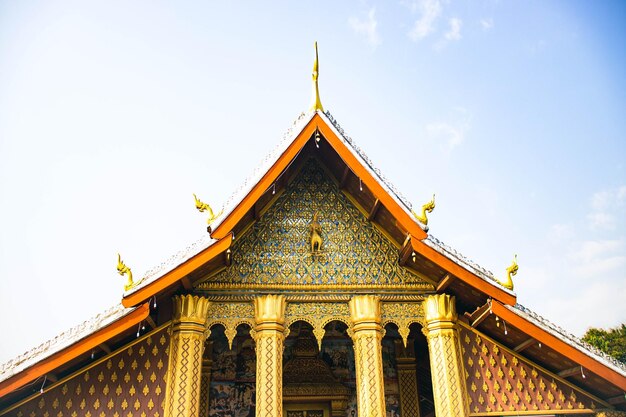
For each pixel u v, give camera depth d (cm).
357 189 1409
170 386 1217
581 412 1311
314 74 1412
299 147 1315
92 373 1232
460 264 1253
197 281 1330
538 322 1252
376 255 1423
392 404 1655
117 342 1241
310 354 1706
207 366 1634
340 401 1642
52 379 1186
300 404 1650
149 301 1183
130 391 1218
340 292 1370
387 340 1745
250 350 1686
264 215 1437
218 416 1596
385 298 1375
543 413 1300
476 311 1307
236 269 1362
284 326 1325
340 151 1329
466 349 1357
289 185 1490
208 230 1222
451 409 1258
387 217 1366
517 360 1354
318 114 1348
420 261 1337
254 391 1639
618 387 1223
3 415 1170
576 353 1220
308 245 1416
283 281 1361
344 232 1444
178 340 1256
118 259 1198
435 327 1345
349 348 1738
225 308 1326
